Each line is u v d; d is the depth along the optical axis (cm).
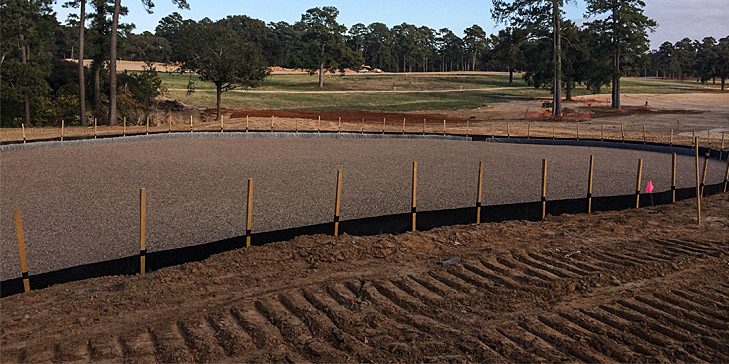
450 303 558
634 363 440
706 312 539
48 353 456
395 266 687
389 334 488
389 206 1169
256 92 7512
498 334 488
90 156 2003
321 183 1452
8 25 3791
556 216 1045
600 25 5903
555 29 4847
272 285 614
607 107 6209
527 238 842
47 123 3994
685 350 462
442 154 2181
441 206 1171
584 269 669
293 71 14575
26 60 4103
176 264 732
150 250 843
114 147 2316
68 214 1082
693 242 808
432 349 455
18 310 553
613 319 517
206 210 1123
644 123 4228
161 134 2695
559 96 4862
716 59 12244
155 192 1312
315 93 7838
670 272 660
